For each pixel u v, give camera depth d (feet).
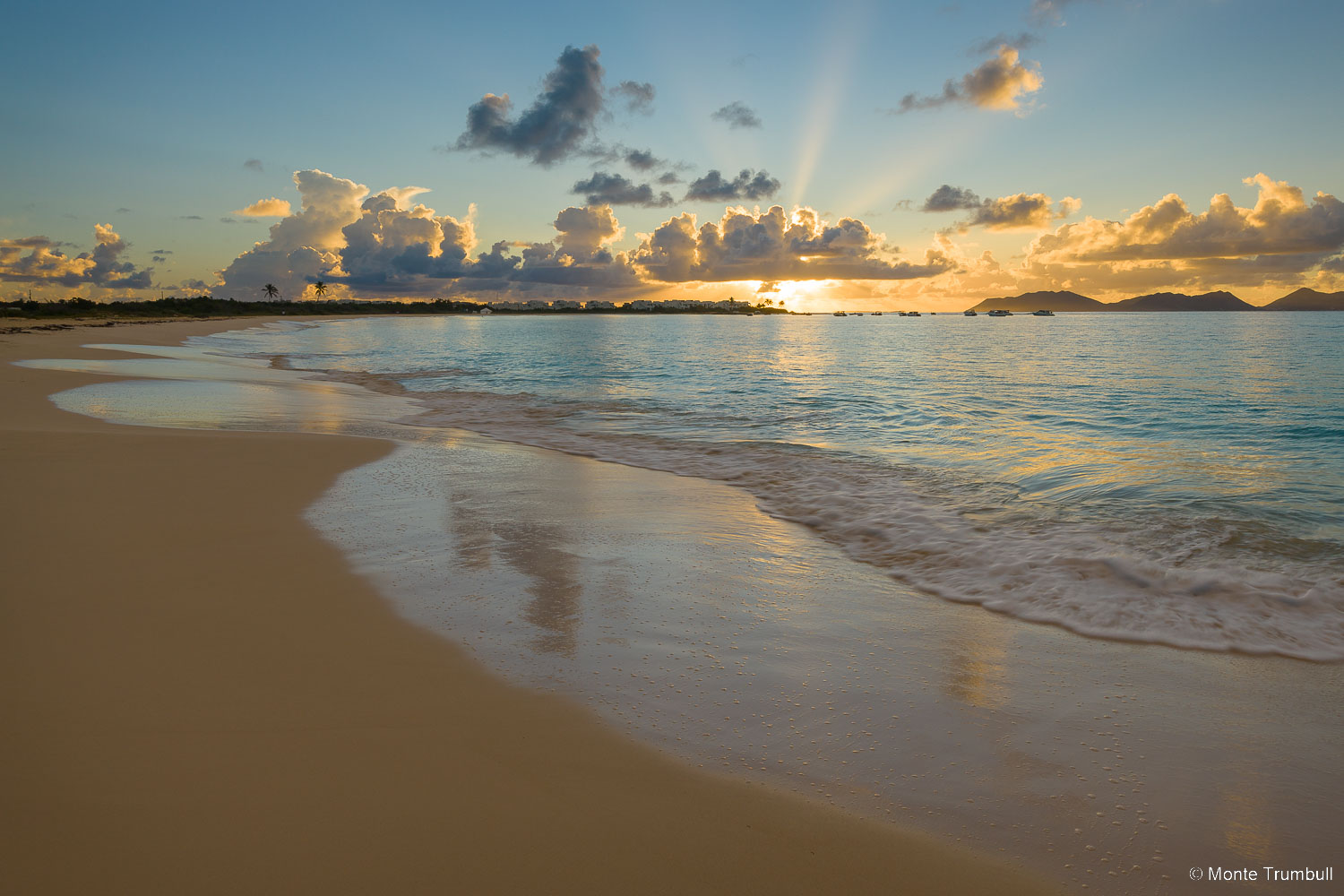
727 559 18.86
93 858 7.36
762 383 75.20
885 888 7.66
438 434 39.60
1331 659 13.39
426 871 7.47
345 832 7.98
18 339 106.63
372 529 20.54
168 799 8.36
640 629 14.30
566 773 9.44
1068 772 9.88
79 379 58.80
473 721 10.64
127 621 13.50
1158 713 11.51
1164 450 34.81
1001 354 130.31
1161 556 18.84
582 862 7.76
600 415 49.83
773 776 9.64
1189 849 8.43
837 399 60.18
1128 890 7.80
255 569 16.71
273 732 9.98
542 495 25.46
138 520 20.04
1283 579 17.15
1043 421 45.91
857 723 11.03
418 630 13.87
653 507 24.14
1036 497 25.23
